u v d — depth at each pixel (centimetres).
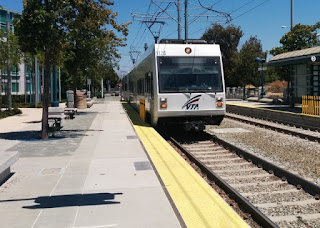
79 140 1131
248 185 728
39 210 496
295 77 2673
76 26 1167
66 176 678
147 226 438
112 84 9938
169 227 434
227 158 995
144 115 1619
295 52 2361
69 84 5338
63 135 1250
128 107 2944
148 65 1435
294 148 1101
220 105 1297
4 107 3142
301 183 709
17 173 704
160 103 1260
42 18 1068
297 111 2064
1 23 3994
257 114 2186
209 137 1343
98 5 1216
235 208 589
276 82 5959
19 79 4403
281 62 2422
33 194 569
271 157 991
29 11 1089
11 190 591
